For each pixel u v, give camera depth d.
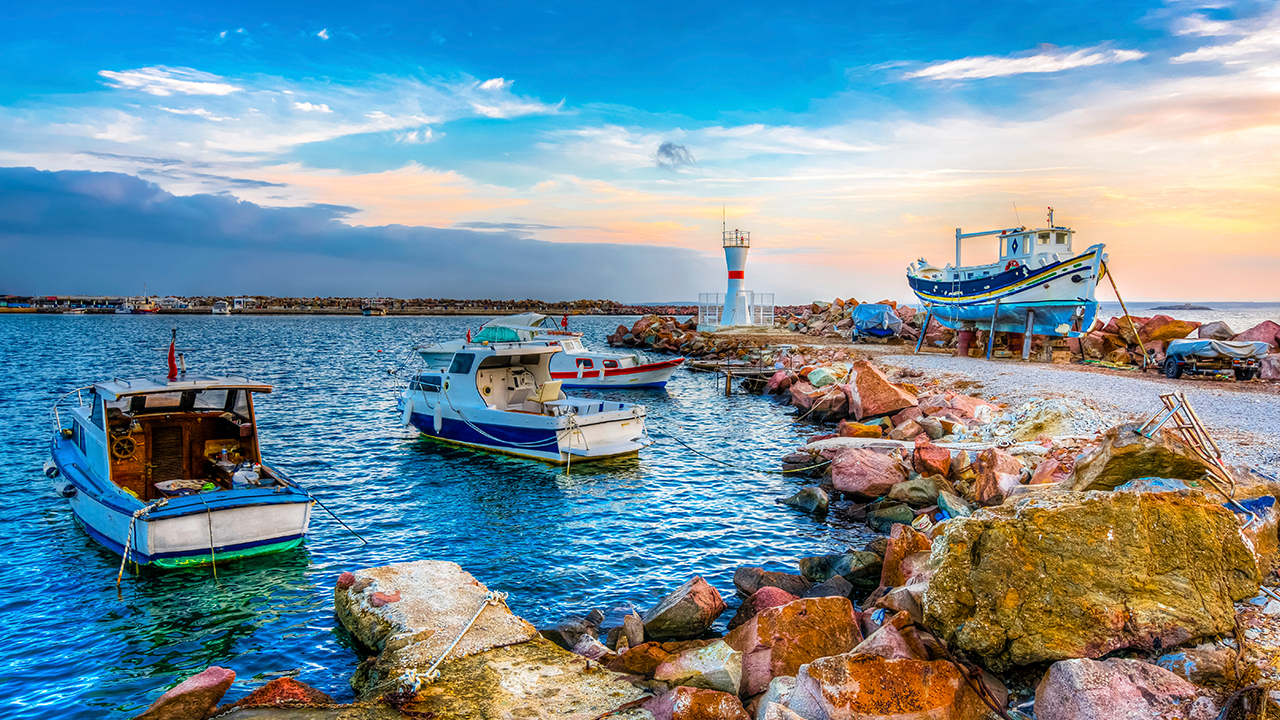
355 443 24.12
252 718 7.41
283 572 12.90
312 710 7.58
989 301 39.38
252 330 111.69
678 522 16.27
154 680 9.28
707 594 10.52
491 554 14.12
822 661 7.02
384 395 35.47
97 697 8.86
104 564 13.02
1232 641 7.20
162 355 59.75
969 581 7.80
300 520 13.66
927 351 47.91
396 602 10.09
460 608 9.98
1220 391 24.94
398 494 18.25
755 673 8.06
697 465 22.08
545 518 16.44
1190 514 7.86
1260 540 8.94
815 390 33.53
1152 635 7.13
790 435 27.25
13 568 12.80
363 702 7.73
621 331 81.56
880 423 24.84
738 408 34.22
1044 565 7.61
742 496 18.48
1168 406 10.23
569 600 11.95
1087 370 33.12
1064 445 17.31
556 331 42.16
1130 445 9.91
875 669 6.88
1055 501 8.04
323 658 9.85
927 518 13.53
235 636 10.48
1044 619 7.36
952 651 7.75
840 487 17.78
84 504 14.41
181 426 15.22
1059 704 6.45
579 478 20.14
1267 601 8.07
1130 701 6.15
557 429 20.83
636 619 10.12
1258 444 16.03
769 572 12.06
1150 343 37.84
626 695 7.79
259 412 29.95
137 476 14.73
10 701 8.73
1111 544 7.61
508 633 9.28
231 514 12.98
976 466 16.09
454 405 23.33
